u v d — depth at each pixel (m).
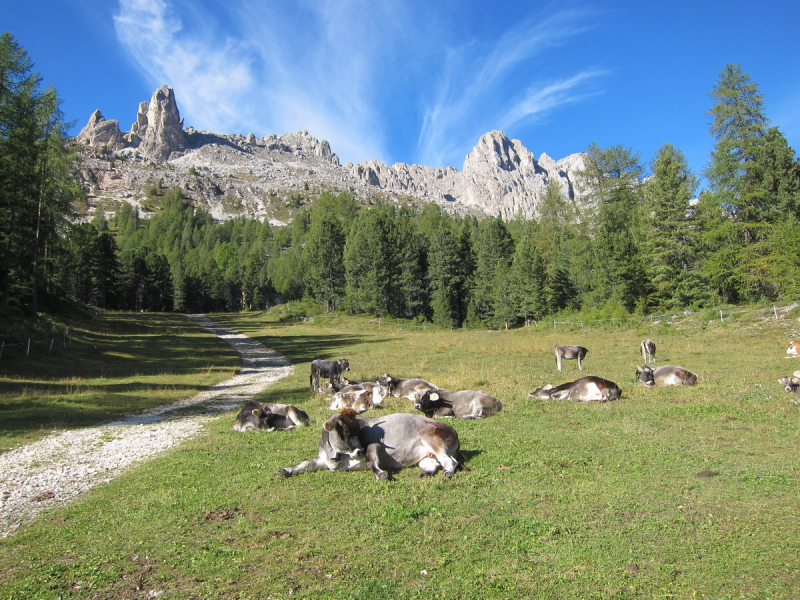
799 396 10.27
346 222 117.69
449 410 10.86
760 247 35.78
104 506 6.46
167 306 112.56
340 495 6.24
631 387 13.45
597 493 5.95
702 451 7.41
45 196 35.81
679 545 4.60
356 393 12.53
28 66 29.05
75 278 79.56
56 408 14.62
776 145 38.59
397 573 4.32
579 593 3.92
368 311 71.50
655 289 42.97
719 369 16.52
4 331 25.89
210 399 17.22
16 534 5.67
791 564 4.16
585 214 60.62
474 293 71.50
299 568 4.48
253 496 6.34
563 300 60.00
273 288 132.25
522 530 5.05
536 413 10.71
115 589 4.29
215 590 4.19
